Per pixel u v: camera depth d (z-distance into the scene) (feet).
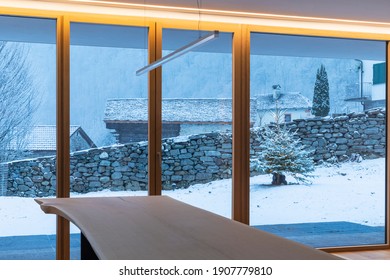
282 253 8.31
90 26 20.79
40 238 20.21
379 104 24.16
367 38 23.58
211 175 22.07
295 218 23.15
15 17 20.15
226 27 21.95
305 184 23.24
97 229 10.41
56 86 20.34
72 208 13.43
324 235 23.54
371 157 24.09
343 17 21.70
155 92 21.25
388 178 24.27
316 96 23.29
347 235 23.84
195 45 13.39
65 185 20.26
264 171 22.71
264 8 20.22
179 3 19.48
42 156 20.26
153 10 20.79
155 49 21.27
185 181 21.77
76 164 20.61
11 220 20.02
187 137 21.76
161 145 21.40
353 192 23.89
